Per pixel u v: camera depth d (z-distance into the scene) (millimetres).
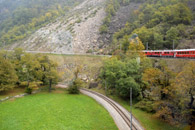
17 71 58906
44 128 32469
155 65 54094
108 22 124875
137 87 44062
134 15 121562
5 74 48281
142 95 45188
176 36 71438
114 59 56656
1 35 176750
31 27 179125
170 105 32938
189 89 29875
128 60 54500
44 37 139125
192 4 100812
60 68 78438
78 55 87000
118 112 39469
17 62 60344
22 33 169875
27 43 139125
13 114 37188
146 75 39094
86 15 160625
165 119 33625
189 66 31781
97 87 61344
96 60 77188
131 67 48344
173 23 84000
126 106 43969
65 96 52562
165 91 32938
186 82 29953
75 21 151500
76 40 114562
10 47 141000
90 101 48000
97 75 67312
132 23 108062
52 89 61156
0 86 47719
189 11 87250
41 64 59656
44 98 49469
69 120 36219
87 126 34031
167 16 87250
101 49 94125
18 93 52312
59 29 145250
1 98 46000
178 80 31109
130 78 45250
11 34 166250
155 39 72000
